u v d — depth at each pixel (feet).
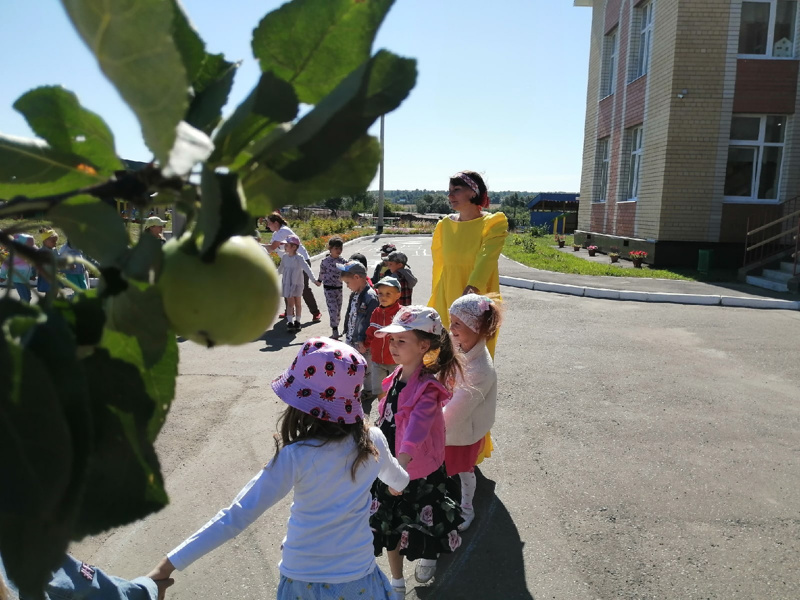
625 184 61.98
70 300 1.50
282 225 28.48
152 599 6.21
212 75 1.63
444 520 9.17
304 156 1.45
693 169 49.90
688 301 36.94
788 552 10.85
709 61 48.37
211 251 1.48
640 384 20.45
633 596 9.70
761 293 38.32
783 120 49.42
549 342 26.48
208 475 13.60
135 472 1.61
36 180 1.71
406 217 183.32
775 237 44.96
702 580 10.07
